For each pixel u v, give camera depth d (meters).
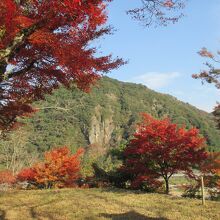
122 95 84.94
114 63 7.45
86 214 11.22
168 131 16.06
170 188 23.39
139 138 16.42
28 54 6.56
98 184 19.69
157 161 16.33
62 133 56.22
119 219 10.61
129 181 19.25
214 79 15.84
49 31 6.37
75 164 21.11
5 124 9.08
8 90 7.95
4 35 5.99
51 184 21.11
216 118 16.22
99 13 6.20
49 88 8.05
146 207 12.23
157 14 6.84
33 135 47.78
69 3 5.88
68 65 6.70
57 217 10.93
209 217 10.78
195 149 15.66
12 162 31.09
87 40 6.71
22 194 15.30
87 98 73.50
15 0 6.22
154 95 92.38
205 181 15.95
